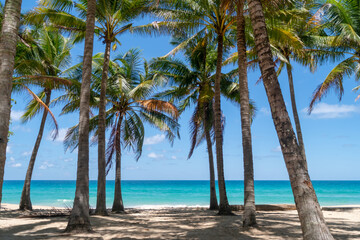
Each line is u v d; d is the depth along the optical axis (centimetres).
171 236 794
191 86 1769
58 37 1848
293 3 1112
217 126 1377
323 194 5750
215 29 1355
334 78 1673
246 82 998
